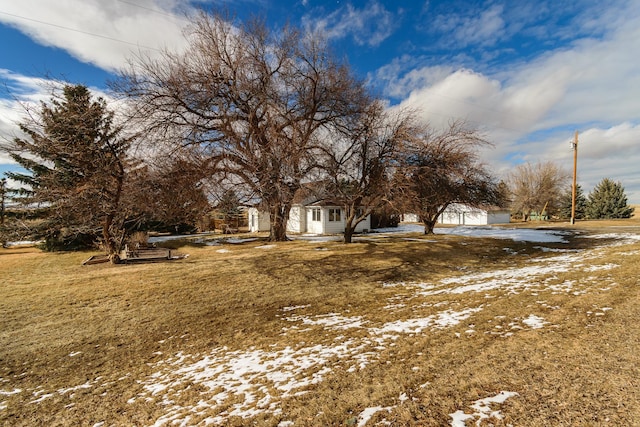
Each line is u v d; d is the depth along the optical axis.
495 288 7.29
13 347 5.51
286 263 12.02
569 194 44.88
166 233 28.56
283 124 13.48
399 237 20.66
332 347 4.67
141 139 11.82
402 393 3.05
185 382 3.98
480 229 27.42
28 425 3.28
